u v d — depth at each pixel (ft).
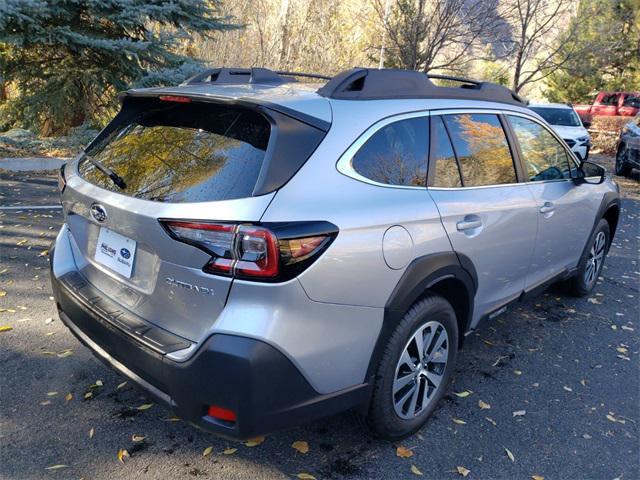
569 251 14.58
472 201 10.14
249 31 58.34
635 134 42.45
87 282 9.50
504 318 15.19
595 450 9.73
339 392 8.02
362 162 8.36
